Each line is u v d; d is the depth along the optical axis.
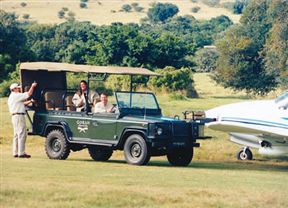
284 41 76.56
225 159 26.31
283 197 15.77
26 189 15.62
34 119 24.36
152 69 78.69
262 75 78.25
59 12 197.12
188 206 14.72
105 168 20.95
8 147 28.23
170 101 56.19
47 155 23.97
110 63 80.56
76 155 25.84
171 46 83.00
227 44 80.00
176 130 22.41
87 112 23.38
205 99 62.22
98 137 23.11
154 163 23.67
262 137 24.97
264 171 22.61
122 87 46.00
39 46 89.69
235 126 24.31
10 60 75.88
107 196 15.17
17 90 23.94
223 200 15.34
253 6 83.94
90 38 86.88
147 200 15.05
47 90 24.61
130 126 22.41
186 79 64.88
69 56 83.94
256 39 80.62
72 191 15.56
